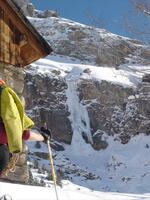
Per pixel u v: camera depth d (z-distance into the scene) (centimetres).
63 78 4531
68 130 4228
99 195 1382
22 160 1466
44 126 516
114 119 4341
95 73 4625
